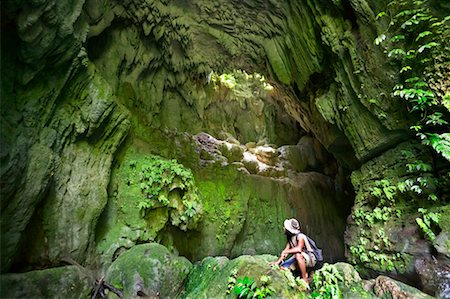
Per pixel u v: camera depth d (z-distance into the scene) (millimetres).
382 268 4789
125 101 6855
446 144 3961
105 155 5441
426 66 4391
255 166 9250
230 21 7301
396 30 4758
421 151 4922
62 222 4473
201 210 6531
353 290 3861
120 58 6762
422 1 4363
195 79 9164
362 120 5738
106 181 5293
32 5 3469
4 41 3615
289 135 11242
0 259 3461
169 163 6375
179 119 8578
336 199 9305
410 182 4711
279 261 4348
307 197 9156
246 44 7871
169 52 7848
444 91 4176
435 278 3840
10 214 3566
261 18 7062
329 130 7070
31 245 4094
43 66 4004
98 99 5016
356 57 5449
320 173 9953
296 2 6301
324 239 8766
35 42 3682
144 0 6332
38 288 3664
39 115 4090
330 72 6504
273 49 7531
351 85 5730
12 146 3492
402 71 4613
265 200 8602
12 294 3445
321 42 6309
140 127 7098
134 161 6180
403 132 5137
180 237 6707
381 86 5152
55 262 4281
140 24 6812
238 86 11273
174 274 4887
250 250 7914
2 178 3299
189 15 7160
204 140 9039
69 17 4066
